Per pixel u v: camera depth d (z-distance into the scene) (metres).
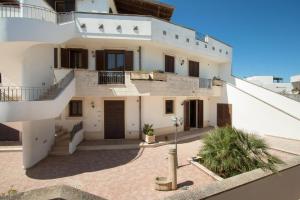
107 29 15.30
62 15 15.27
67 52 16.53
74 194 3.32
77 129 15.37
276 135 18.62
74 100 17.09
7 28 10.21
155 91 16.05
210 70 24.19
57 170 11.32
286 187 5.16
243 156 9.09
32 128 12.01
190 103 22.48
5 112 9.55
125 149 14.76
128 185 9.39
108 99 17.22
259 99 19.62
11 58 12.66
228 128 10.33
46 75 13.14
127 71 15.62
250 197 4.33
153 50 17.86
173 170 8.91
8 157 13.88
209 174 9.97
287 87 42.22
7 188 9.52
